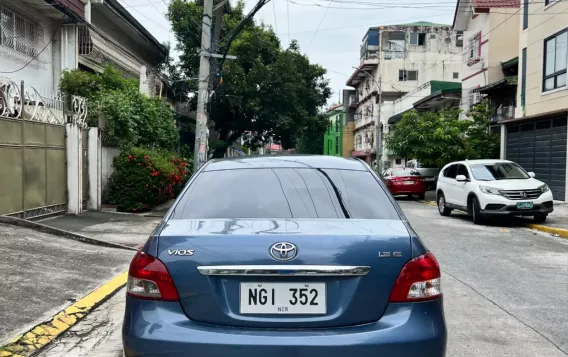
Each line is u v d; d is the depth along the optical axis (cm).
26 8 1360
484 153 2286
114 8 1781
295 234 278
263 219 312
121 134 1420
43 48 1460
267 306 268
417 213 1612
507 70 2572
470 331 482
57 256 700
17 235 774
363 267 271
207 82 1520
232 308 269
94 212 1267
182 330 263
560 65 1778
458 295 608
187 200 339
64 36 1540
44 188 1076
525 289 638
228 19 2530
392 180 2252
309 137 2944
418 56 5134
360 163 397
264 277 270
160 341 262
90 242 834
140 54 2328
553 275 717
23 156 988
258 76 2434
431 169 2691
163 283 273
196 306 269
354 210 329
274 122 2511
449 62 5156
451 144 2300
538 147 1917
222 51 2431
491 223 1315
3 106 924
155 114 1628
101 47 1811
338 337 259
